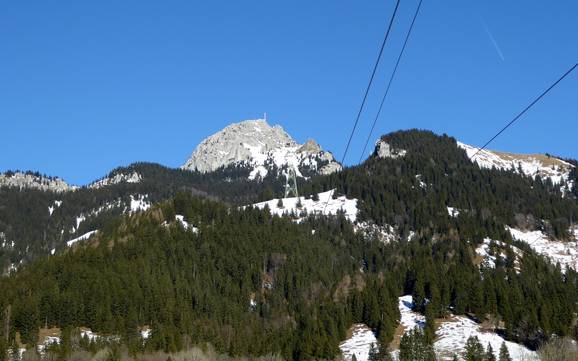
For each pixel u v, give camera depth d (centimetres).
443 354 13400
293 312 18075
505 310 14612
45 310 16325
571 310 15000
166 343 14212
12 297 17062
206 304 17825
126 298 16962
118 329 15775
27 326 15225
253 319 17525
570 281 17788
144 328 16662
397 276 19150
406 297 17725
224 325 16950
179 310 16925
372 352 12625
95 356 13200
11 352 13925
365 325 16000
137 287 17675
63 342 13662
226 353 14938
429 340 13662
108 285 17675
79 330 15025
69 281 18500
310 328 14738
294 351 14288
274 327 16650
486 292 16062
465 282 16712
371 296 16338
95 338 15388
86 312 16500
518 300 15575
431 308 15538
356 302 16388
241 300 18738
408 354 12606
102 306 16600
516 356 12962
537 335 14000
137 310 16962
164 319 16575
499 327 15012
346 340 15200
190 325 16188
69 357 13238
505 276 18275
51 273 19275
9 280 18688
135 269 19312
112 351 13175
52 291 16925
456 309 16088
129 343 14250
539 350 11950
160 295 17600
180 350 14025
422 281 16888
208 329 15925
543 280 17850
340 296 17938
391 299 16425
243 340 15350
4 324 15100
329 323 15200
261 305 18450
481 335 14462
